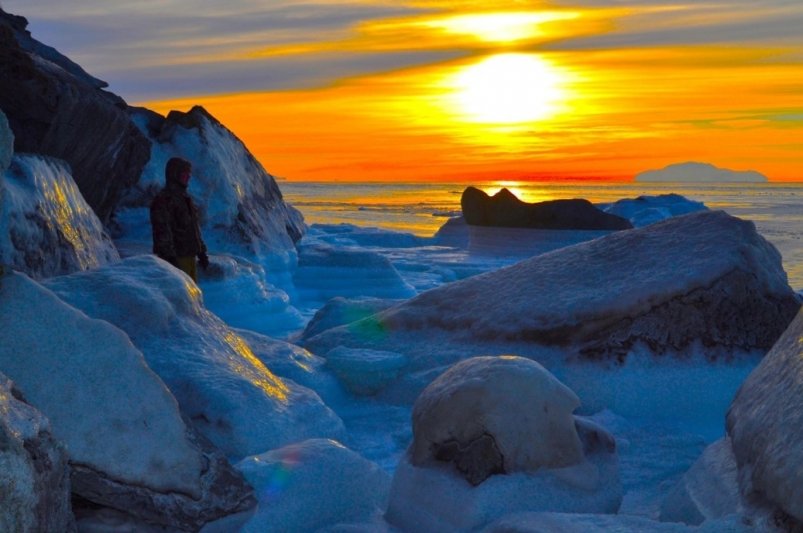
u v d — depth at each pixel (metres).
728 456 3.66
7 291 3.45
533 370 3.96
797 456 2.86
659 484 4.50
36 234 6.73
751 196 124.00
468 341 6.38
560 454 3.88
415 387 6.05
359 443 5.16
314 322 7.79
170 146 11.98
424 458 3.91
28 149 8.22
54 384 3.29
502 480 3.73
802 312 3.76
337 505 3.86
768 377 3.65
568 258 6.79
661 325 6.03
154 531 3.28
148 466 3.31
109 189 10.43
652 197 28.23
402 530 3.77
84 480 3.19
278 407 4.61
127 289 4.57
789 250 22.78
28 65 8.02
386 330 6.75
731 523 3.01
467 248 20.72
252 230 12.43
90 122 8.92
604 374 5.88
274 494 3.67
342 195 132.50
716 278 6.13
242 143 13.81
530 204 20.09
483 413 3.80
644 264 6.43
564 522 3.18
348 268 13.88
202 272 9.67
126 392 3.39
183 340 4.62
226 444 4.27
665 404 5.80
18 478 2.51
